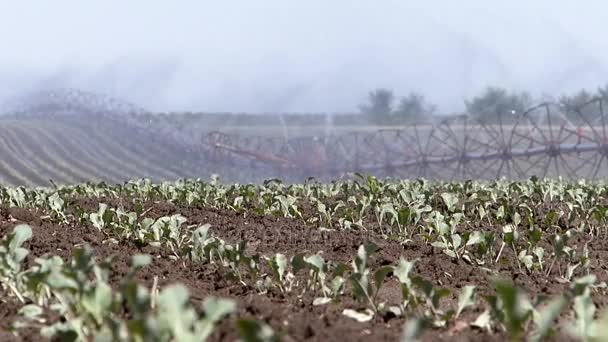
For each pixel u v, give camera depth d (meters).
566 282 24.42
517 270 26.61
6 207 38.62
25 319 17.00
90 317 14.05
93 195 54.00
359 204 36.59
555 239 25.69
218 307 11.38
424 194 42.69
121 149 179.38
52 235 30.88
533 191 50.50
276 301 20.27
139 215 39.81
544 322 11.94
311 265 21.16
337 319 17.89
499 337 15.73
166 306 10.99
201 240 25.92
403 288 17.70
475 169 140.12
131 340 12.09
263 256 27.44
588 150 123.62
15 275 19.36
